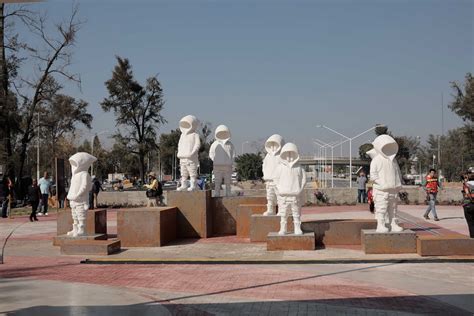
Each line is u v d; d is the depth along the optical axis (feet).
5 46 133.90
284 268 43.50
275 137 61.62
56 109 203.82
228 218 66.74
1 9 130.52
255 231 59.16
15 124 137.49
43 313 29.04
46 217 98.32
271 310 29.40
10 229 78.13
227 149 69.26
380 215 49.44
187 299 32.42
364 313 28.53
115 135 210.38
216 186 69.72
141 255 51.16
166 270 43.45
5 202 100.53
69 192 56.70
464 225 69.41
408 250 47.96
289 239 52.16
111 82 207.10
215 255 50.47
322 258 47.09
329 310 29.22
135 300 32.17
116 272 42.70
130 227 57.57
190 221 64.18
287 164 52.85
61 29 137.08
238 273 41.45
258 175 277.23
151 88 211.20
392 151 49.75
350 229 55.31
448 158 282.36
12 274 41.98
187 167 65.51
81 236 56.34
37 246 59.06
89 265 46.47
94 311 29.43
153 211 57.52
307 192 118.42
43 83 145.48
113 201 120.47
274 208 61.31
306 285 36.32
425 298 31.86
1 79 131.64
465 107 157.28
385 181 48.91
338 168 417.08
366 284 36.37
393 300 31.45
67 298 32.83
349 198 118.21
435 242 46.24
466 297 32.01
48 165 231.71
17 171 151.02
